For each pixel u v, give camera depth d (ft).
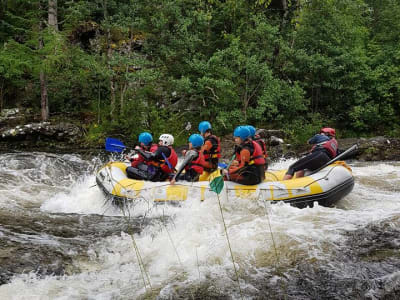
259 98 47.19
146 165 22.54
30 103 51.42
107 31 46.19
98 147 43.88
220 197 18.69
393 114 50.93
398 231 15.42
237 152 19.36
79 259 13.87
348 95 50.96
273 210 18.10
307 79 51.19
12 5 47.93
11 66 44.60
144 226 17.20
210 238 15.20
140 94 47.98
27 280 12.32
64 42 45.37
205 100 48.55
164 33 48.06
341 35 50.55
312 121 49.75
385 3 61.72
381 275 12.33
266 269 12.95
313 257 13.53
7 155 36.14
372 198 21.91
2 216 18.33
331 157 20.90
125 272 13.11
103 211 20.88
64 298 11.43
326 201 19.36
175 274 12.84
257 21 48.78
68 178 29.12
